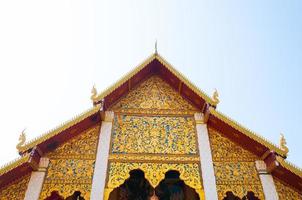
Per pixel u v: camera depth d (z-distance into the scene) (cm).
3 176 907
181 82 1198
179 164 1002
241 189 956
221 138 1088
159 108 1174
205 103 1130
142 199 1210
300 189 950
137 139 1065
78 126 1051
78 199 1110
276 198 937
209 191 941
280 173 973
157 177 967
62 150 1023
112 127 1098
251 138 1023
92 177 958
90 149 1033
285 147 1005
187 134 1091
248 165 1017
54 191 955
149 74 1298
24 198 900
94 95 1119
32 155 930
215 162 1016
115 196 1198
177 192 1229
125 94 1218
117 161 998
